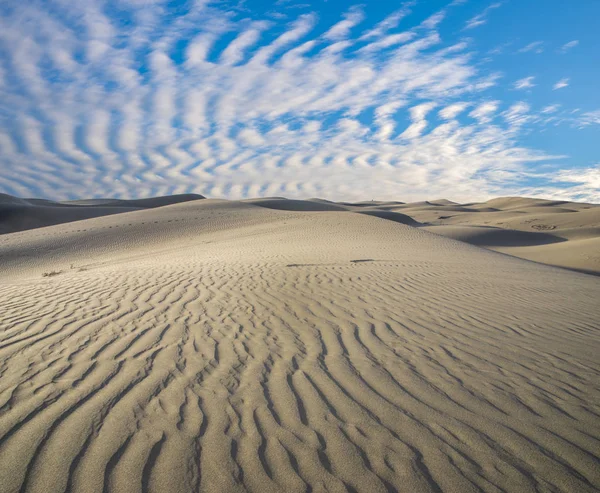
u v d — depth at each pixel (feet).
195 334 18.20
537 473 9.30
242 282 29.81
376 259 46.75
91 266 71.20
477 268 44.32
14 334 18.17
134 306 23.02
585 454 10.03
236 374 14.12
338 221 111.14
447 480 9.02
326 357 15.81
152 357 15.49
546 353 16.96
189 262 46.03
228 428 10.79
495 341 18.25
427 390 13.20
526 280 38.14
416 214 419.13
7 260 98.68
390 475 9.15
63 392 12.59
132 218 152.05
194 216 147.95
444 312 22.97
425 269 39.96
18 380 13.43
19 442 9.96
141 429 10.62
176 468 9.18
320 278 31.65
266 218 137.90
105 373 14.02
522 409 12.12
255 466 9.34
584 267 103.91
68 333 18.20
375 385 13.48
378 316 21.67
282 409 11.82
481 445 10.28
